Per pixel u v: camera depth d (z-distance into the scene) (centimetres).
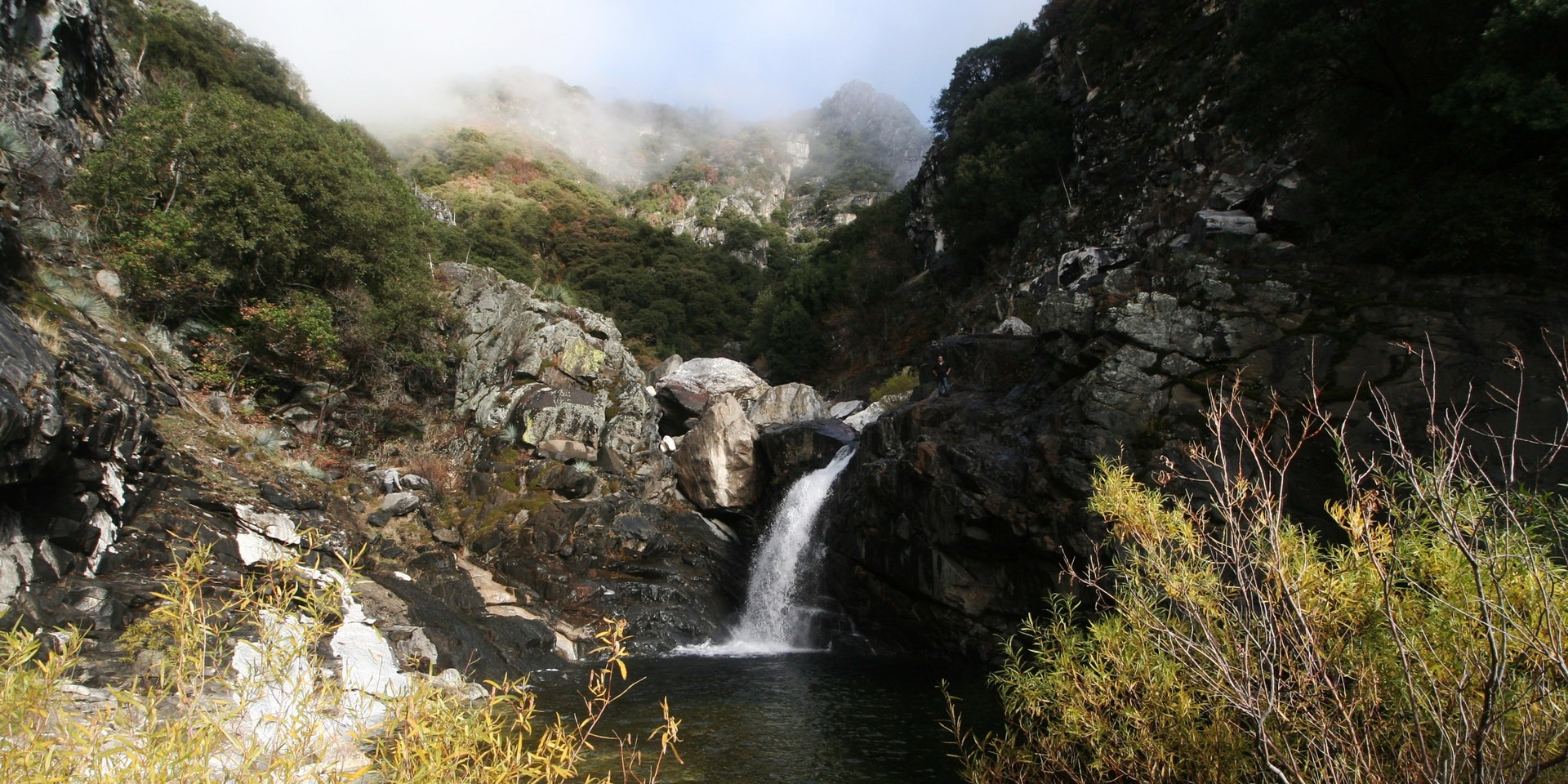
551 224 7425
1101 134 3409
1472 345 1142
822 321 5119
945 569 1498
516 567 1781
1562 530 395
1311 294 1346
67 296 1492
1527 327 1133
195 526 1214
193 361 1773
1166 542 475
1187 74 3019
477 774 317
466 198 7700
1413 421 1084
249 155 1922
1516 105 1177
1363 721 366
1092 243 3077
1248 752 417
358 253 2084
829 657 1600
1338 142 1748
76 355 1152
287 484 1529
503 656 1387
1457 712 344
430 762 300
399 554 1614
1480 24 1353
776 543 2056
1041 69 4356
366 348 2130
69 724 270
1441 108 1284
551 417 2200
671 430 2889
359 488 1780
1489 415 1049
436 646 1291
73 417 1009
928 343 3925
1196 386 1282
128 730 284
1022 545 1377
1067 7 4369
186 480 1310
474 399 2341
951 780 799
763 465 2328
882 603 1675
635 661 1550
